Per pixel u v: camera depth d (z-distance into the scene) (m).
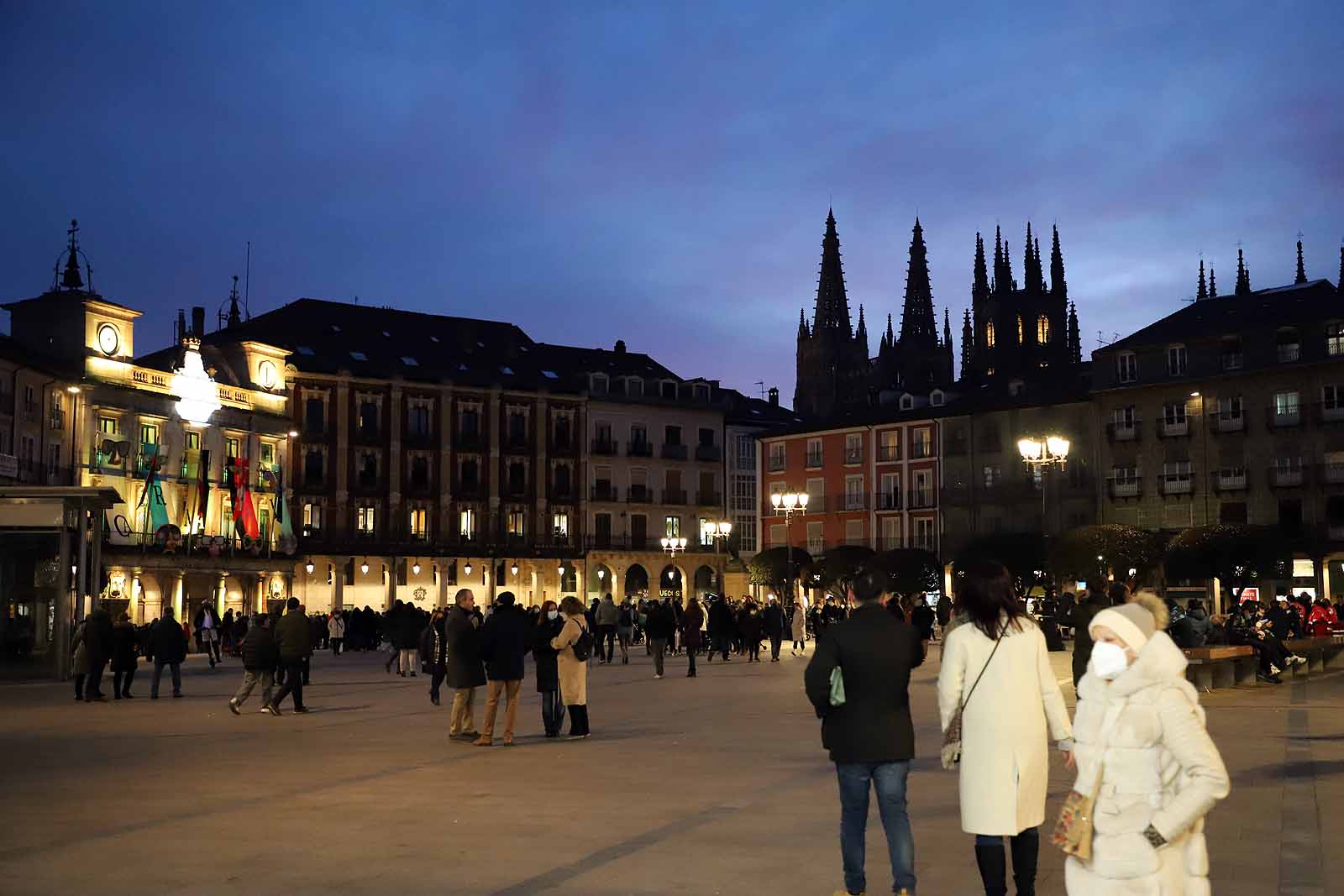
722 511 103.75
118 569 66.12
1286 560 66.19
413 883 9.37
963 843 10.85
